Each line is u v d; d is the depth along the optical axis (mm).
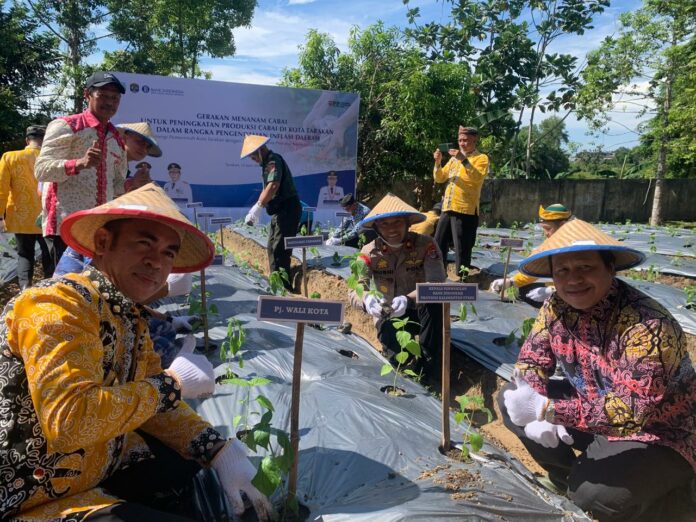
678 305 5785
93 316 1638
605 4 15453
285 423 2871
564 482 2779
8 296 6172
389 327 4281
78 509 1605
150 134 4734
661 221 18516
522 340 3893
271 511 2020
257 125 12578
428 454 2600
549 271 2721
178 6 17656
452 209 6789
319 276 7246
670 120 17094
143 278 1750
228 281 6211
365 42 14984
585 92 16125
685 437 2283
